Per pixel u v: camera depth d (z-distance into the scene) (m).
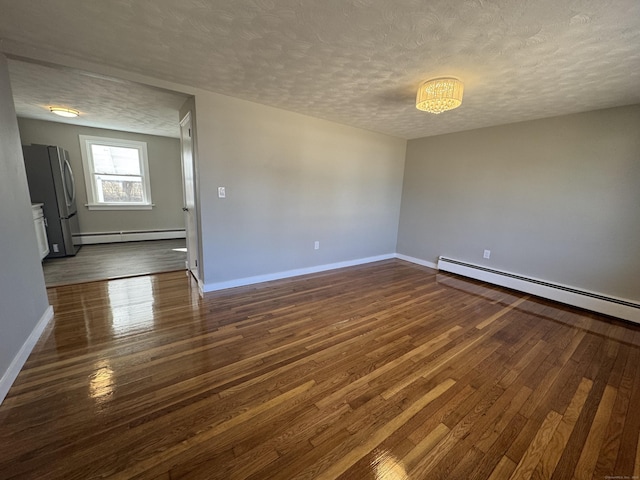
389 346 2.17
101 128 4.96
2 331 1.59
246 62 2.08
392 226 4.95
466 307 2.96
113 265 4.01
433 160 4.38
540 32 1.54
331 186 3.97
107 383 1.65
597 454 1.30
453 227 4.19
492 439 1.37
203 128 2.75
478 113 3.07
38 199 4.04
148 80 2.40
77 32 1.71
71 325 2.32
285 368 1.86
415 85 2.40
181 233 6.14
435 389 1.71
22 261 1.94
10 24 1.62
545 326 2.56
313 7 1.42
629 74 2.00
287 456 1.25
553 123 3.09
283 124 3.32
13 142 1.96
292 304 2.90
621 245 2.75
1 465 1.16
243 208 3.20
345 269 4.30
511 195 3.51
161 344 2.09
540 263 3.32
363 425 1.43
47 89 2.70
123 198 5.46
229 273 3.25
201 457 1.22
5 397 1.51
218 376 1.76
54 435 1.30
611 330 2.51
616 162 2.72
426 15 1.45
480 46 1.73
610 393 1.71
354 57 1.95
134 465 1.18
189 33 1.70
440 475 1.19
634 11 1.33
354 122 3.75
